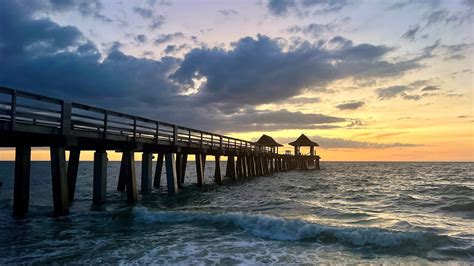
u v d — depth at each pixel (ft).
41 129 31.17
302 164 208.03
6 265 22.25
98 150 44.09
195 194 62.34
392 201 55.83
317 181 105.91
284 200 54.24
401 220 38.14
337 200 57.06
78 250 25.64
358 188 79.36
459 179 123.95
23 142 34.81
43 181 100.17
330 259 24.56
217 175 82.07
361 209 47.19
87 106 36.78
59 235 29.94
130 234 30.48
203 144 71.46
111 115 40.81
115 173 163.12
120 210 38.50
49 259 23.53
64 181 35.01
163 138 55.16
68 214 35.50
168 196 56.80
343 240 28.96
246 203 50.65
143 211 37.09
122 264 22.81
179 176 69.92
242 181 94.17
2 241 27.89
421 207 49.26
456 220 39.52
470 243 28.45
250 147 107.65
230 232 31.37
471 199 55.52
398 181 110.73
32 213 38.11
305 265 23.30
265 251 26.11
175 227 33.14
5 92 28.04
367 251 26.45
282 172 160.56
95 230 31.83
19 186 35.09
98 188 43.60
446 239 28.66
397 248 27.09
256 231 31.50
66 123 33.83
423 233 29.22
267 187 78.74
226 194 63.10
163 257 24.35
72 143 34.60
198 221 35.01
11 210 41.11
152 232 31.24
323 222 36.42
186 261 23.63
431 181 111.65
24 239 28.53
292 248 26.96
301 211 43.42
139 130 46.60
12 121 28.45
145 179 54.29
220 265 23.00
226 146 85.20
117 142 44.55
